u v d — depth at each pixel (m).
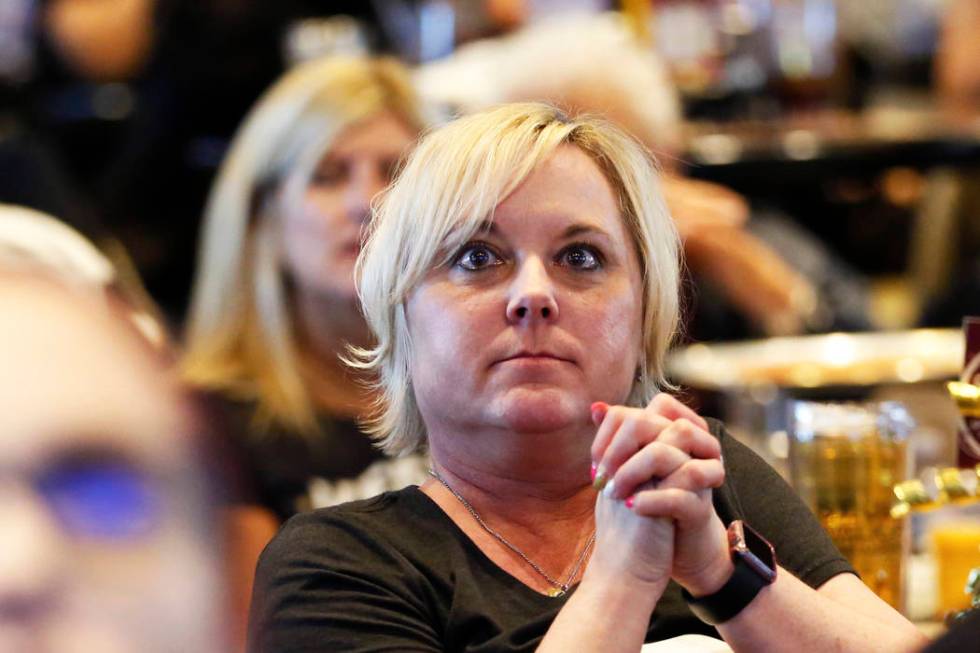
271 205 7.04
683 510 3.12
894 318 10.90
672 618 3.55
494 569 3.52
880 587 4.61
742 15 11.14
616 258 3.64
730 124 10.56
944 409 6.82
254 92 10.70
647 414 3.21
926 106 12.28
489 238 3.55
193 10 10.56
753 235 9.89
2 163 7.59
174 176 10.66
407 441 3.96
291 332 6.90
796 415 4.73
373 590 3.42
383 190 4.07
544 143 3.62
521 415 3.46
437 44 11.27
